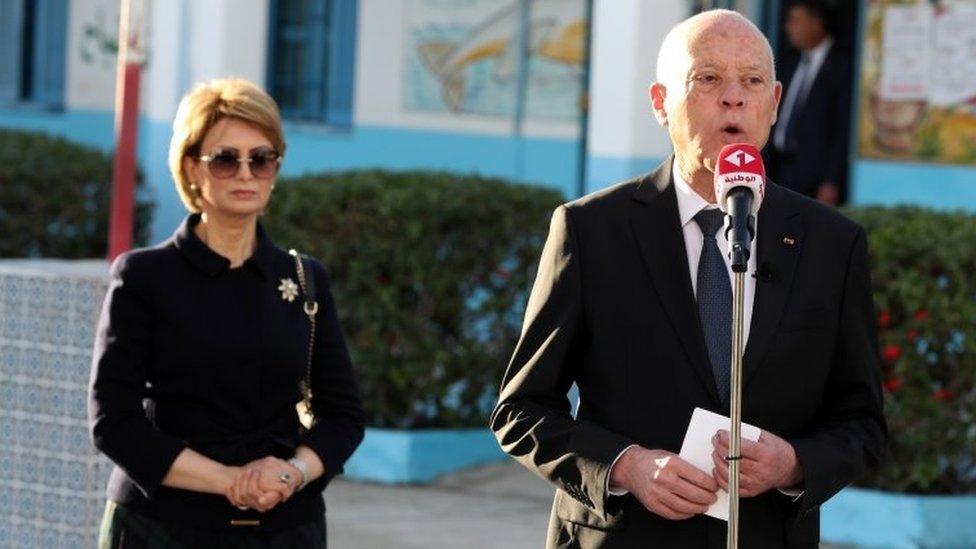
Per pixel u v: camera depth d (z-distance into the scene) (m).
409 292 11.73
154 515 5.91
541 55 16.34
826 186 14.22
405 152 17.36
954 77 13.76
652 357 5.28
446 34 17.06
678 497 5.03
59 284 7.87
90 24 20.17
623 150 14.55
